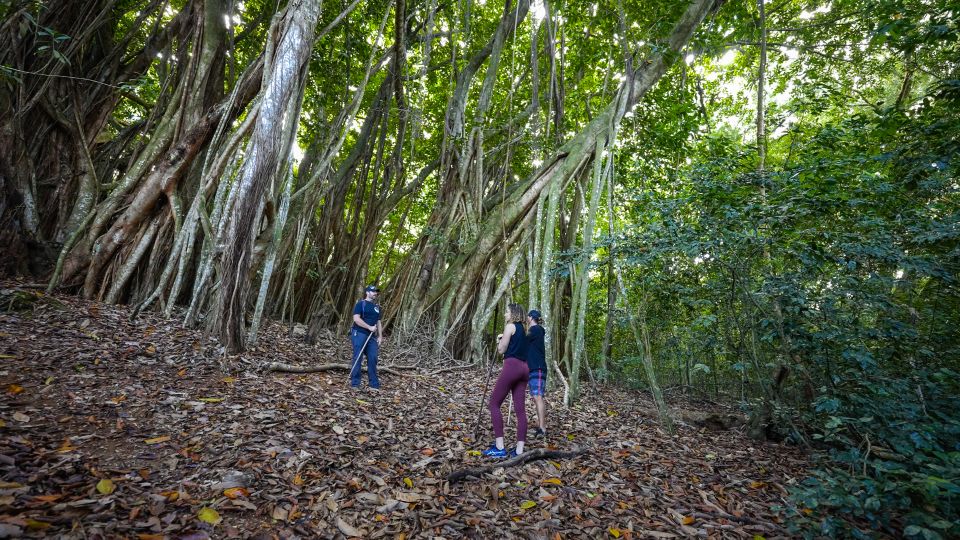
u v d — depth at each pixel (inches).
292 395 168.6
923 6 195.0
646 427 212.7
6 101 257.6
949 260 161.5
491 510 107.8
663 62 305.3
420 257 384.8
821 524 104.7
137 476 97.6
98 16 290.0
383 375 240.7
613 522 109.2
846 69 386.6
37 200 268.1
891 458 136.4
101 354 170.9
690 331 260.2
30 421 112.4
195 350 197.3
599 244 225.5
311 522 92.1
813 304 174.7
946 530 95.3
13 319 187.3
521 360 150.5
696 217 195.9
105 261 257.4
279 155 211.6
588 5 343.0
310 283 410.0
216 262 235.9
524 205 323.9
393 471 120.7
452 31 396.2
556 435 178.1
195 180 292.8
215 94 301.9
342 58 355.6
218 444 118.1
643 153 325.4
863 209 177.6
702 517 115.5
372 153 434.0
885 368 171.2
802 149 219.8
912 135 174.9
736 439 203.9
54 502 82.0
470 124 394.0
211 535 82.5
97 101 305.1
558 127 366.9
